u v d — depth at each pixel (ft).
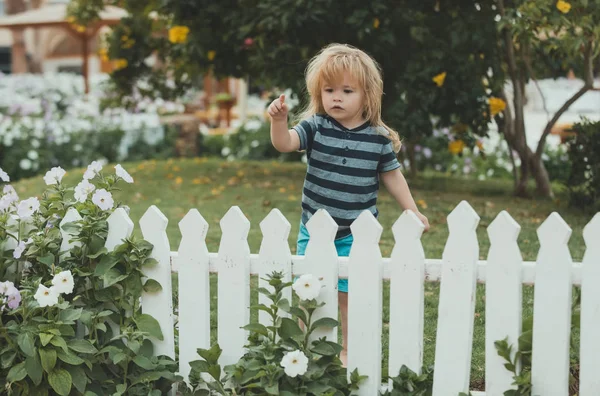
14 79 52.70
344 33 25.43
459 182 33.27
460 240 9.82
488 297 9.80
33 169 41.57
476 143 27.32
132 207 24.98
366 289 10.19
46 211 11.41
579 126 25.07
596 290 9.40
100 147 44.88
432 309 14.61
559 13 22.33
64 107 50.49
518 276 9.64
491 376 9.91
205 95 67.05
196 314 10.86
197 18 29.01
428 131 25.91
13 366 10.27
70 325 11.01
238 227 10.56
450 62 24.95
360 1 24.44
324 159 11.47
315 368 10.07
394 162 11.70
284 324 10.30
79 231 10.91
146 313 11.05
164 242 10.87
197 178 31.37
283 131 10.91
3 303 10.32
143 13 33.50
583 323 9.49
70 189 11.80
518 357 9.82
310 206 11.72
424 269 10.03
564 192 29.07
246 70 31.17
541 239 9.53
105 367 10.91
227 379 10.34
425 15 25.96
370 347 10.25
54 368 10.28
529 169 29.14
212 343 13.14
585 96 52.65
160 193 27.58
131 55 33.94
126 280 10.84
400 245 10.03
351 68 11.10
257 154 47.37
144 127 47.16
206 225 10.69
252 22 25.79
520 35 23.17
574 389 11.32
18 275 11.27
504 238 9.67
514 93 28.35
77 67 91.25
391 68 26.55
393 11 25.26
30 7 91.40
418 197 27.14
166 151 48.21
